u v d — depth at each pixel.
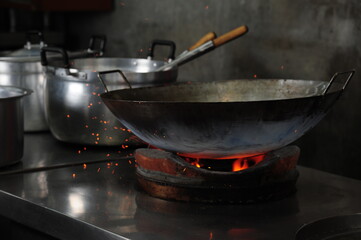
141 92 1.59
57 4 3.03
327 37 2.17
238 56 2.46
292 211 1.46
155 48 2.83
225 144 1.38
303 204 1.49
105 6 3.00
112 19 3.04
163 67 1.93
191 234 1.34
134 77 1.86
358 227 1.44
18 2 3.04
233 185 1.47
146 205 1.49
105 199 1.53
